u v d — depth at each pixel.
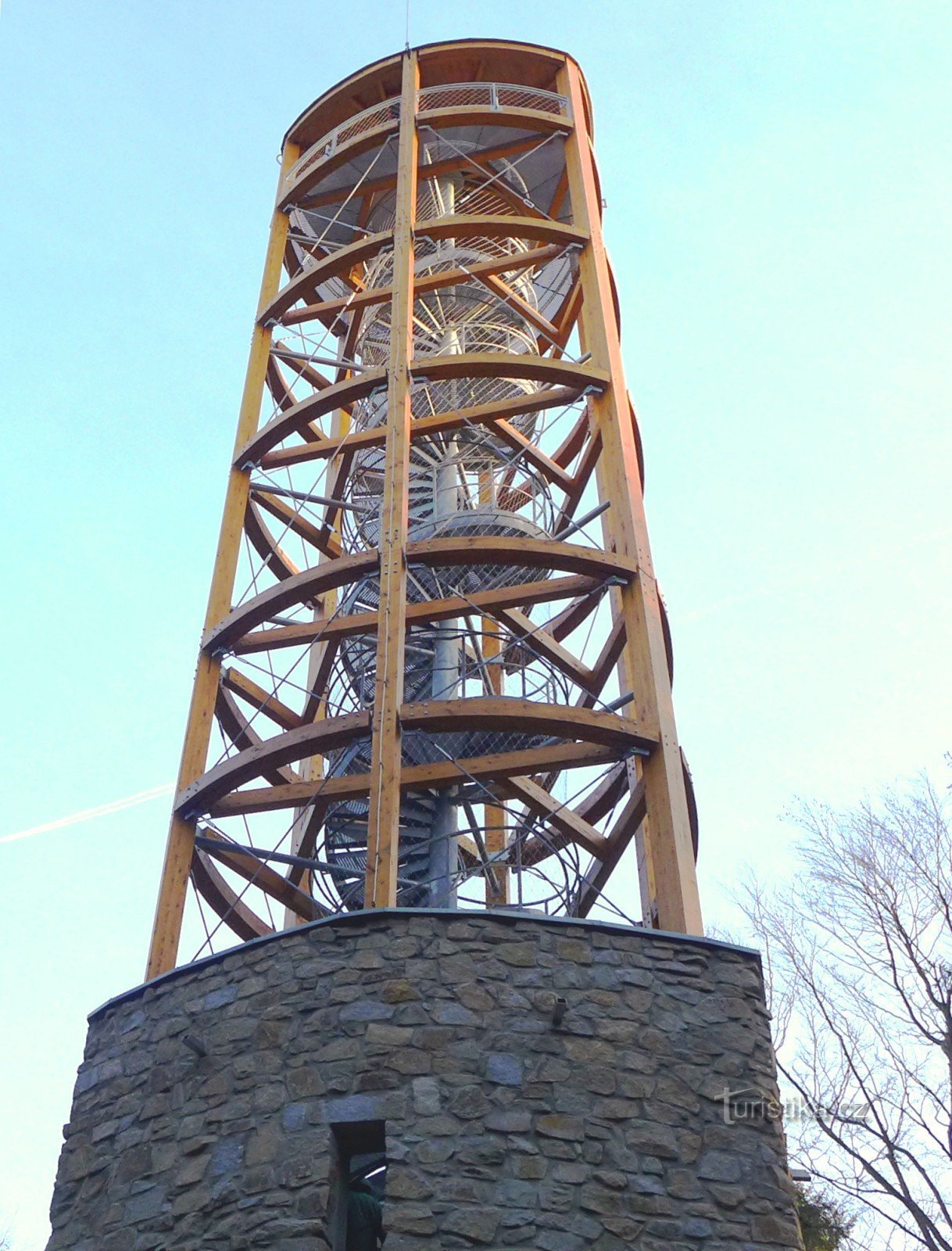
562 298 23.03
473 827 17.53
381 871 13.71
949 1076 20.22
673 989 12.99
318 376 22.59
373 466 21.05
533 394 18.92
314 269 20.19
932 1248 18.50
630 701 17.36
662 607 17.09
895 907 22.17
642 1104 12.15
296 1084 12.32
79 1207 12.78
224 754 17.09
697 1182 11.77
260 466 19.19
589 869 17.11
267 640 17.14
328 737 15.34
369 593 19.83
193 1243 11.77
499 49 22.17
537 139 22.45
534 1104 11.97
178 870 15.66
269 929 17.28
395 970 12.80
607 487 17.86
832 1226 19.62
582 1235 11.28
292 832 17.41
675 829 14.65
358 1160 13.65
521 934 13.10
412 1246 11.05
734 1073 12.53
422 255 22.61
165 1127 12.76
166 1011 13.70
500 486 21.44
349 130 22.34
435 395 21.12
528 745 17.92
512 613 18.02
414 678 19.47
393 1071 12.12
